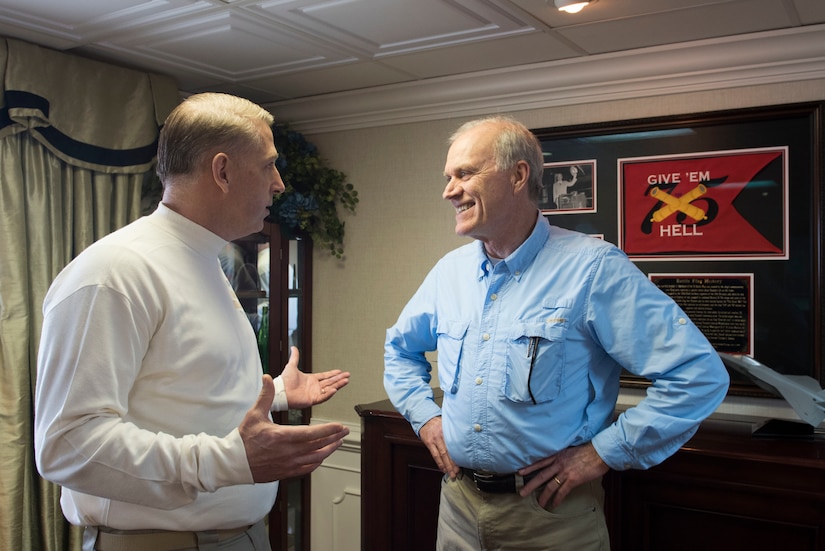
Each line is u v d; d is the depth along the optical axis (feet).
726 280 8.02
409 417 6.46
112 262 4.02
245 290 10.00
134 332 4.00
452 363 5.84
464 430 5.61
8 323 7.50
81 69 8.00
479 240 5.79
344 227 10.61
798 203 7.66
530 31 7.45
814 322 7.55
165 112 8.86
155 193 9.23
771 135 7.76
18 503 7.57
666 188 8.29
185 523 4.26
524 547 5.49
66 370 3.83
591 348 5.53
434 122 9.78
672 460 6.40
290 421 10.72
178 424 4.22
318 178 10.27
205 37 7.61
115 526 4.23
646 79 8.27
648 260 8.42
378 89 9.70
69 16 6.97
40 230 7.79
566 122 8.89
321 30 7.41
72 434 3.76
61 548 8.08
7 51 7.36
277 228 10.07
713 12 6.85
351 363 10.62
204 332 4.33
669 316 5.31
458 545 5.84
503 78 8.95
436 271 6.58
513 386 5.37
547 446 5.35
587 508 5.57
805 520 5.92
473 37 7.66
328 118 10.47
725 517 6.27
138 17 7.01
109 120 8.29
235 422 4.49
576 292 5.41
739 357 6.95
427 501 7.54
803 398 6.57
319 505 10.98
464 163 5.51
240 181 4.42
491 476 5.52
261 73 9.05
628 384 8.38
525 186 5.64
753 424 7.36
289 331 10.60
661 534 6.56
